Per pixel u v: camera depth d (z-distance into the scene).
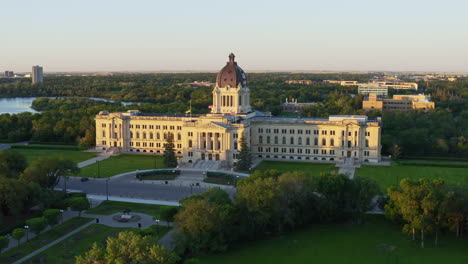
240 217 170.88
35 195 191.75
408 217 171.50
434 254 157.38
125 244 119.81
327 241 169.38
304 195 182.50
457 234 172.62
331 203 184.75
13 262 149.88
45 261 150.62
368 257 155.00
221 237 159.00
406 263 150.38
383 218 192.38
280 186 175.00
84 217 193.88
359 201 183.75
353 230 180.62
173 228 174.38
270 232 179.25
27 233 173.25
